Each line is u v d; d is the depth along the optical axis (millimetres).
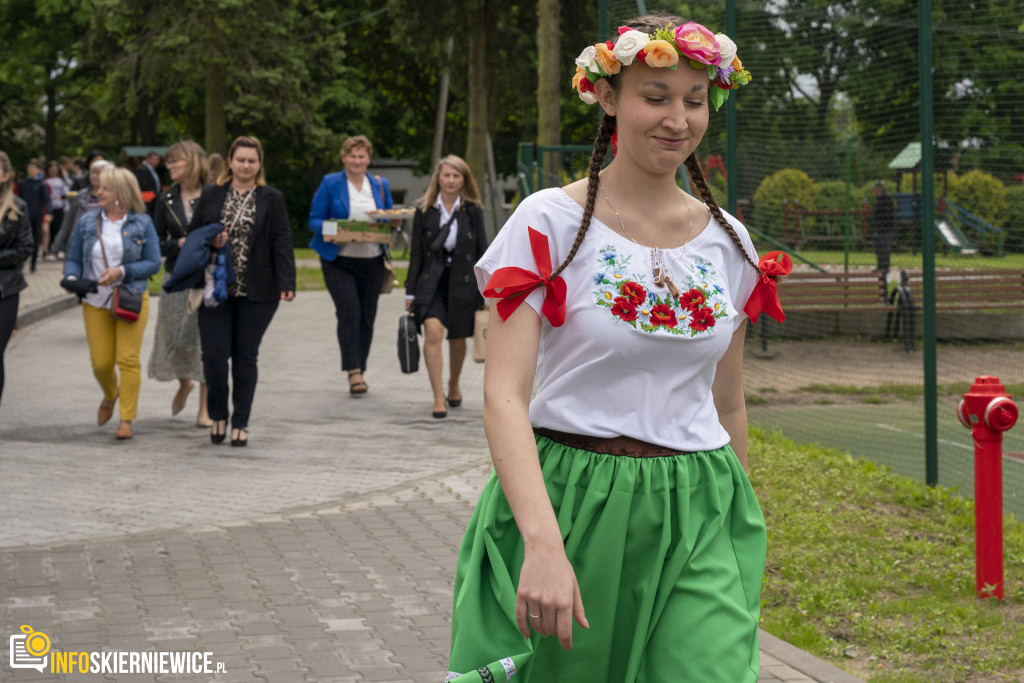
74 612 4891
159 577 5371
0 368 8055
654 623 2312
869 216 11438
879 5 9531
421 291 9516
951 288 11820
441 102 37531
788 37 10070
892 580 5512
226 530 6176
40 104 55094
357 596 5113
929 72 7168
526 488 2186
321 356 13305
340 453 8195
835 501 6867
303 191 52406
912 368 12266
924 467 7996
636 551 2348
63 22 46062
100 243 8508
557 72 19609
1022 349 11883
